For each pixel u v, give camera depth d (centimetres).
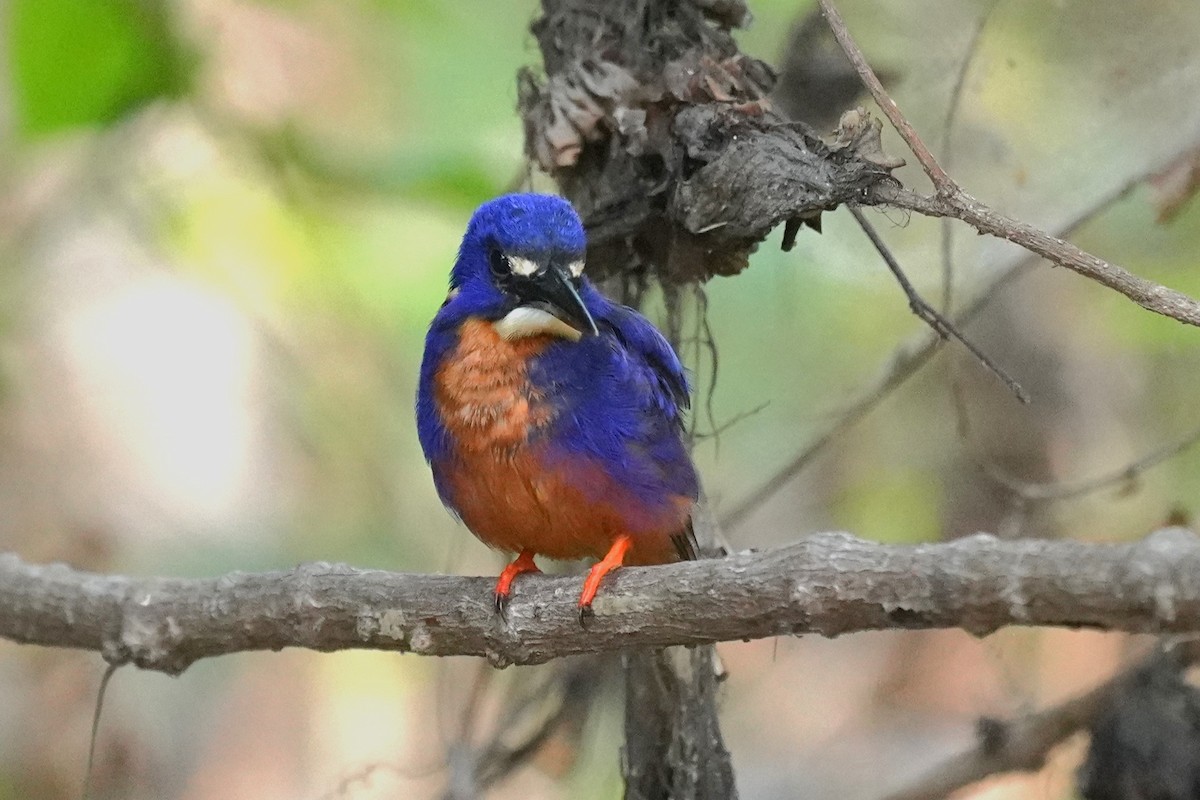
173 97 1209
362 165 1213
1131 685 859
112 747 1371
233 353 1516
